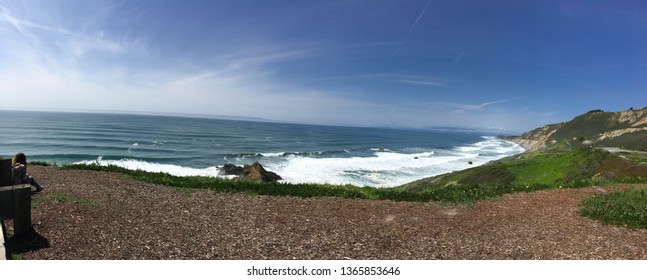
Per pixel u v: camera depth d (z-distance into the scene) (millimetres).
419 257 7379
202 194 12781
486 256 7441
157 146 77000
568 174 27938
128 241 7098
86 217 8133
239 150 79625
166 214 9586
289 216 10367
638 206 10875
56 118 197250
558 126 160125
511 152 119750
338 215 10750
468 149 130375
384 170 55219
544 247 7918
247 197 12758
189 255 6785
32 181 10414
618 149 65812
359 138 175625
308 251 7449
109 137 91062
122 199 10664
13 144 68688
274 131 193750
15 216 6551
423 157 84312
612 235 8742
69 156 54844
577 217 10555
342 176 48094
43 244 6449
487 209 11805
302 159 67562
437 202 13133
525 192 15008
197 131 144000
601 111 147500
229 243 7641
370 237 8656
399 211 11508
